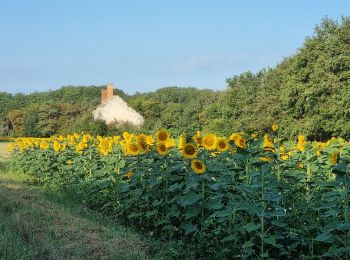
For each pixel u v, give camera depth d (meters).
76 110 113.38
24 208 9.79
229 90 75.12
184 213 7.71
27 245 6.96
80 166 12.93
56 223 8.55
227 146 7.30
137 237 7.86
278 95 56.12
